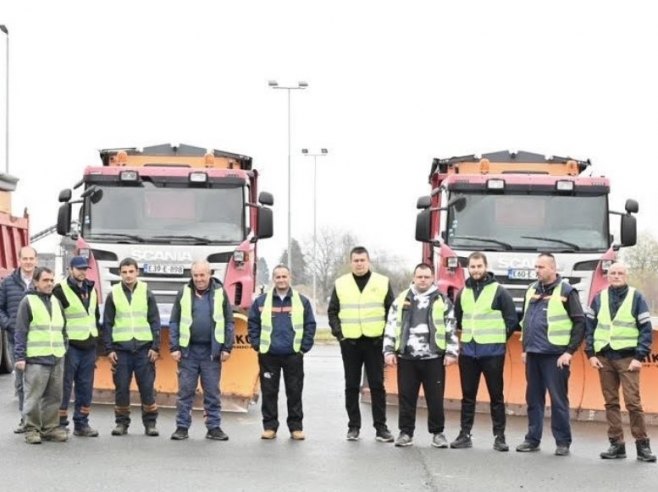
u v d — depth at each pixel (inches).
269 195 709.3
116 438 520.1
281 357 524.7
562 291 495.5
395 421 590.6
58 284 524.1
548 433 562.3
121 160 734.5
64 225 691.4
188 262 679.7
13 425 555.8
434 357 508.1
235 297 684.1
